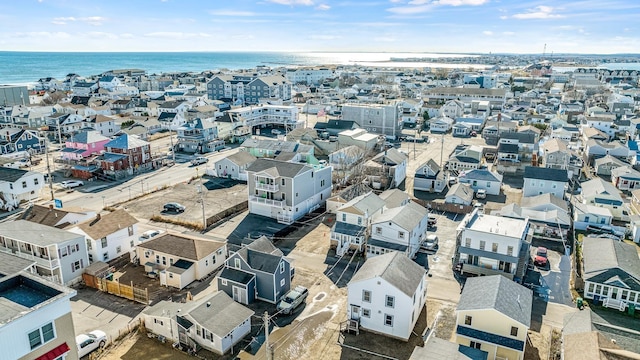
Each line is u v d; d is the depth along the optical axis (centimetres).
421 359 2823
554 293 4209
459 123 12200
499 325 3216
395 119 11512
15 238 4169
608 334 3148
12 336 2206
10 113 11506
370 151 9188
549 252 5069
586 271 4181
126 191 7081
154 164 8562
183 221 5762
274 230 5622
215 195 6894
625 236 5562
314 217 6097
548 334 3584
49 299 2412
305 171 6053
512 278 4362
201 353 3344
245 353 3344
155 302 4000
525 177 6831
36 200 6606
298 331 3625
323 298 4116
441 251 5088
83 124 11175
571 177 7956
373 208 5284
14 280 2630
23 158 8756
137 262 4741
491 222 4838
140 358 3288
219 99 17062
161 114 12575
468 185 7112
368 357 3322
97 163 7900
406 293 3444
